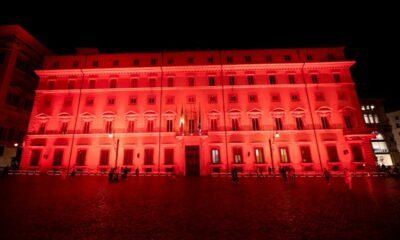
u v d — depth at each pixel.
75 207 11.42
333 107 40.34
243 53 43.69
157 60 43.50
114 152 38.59
